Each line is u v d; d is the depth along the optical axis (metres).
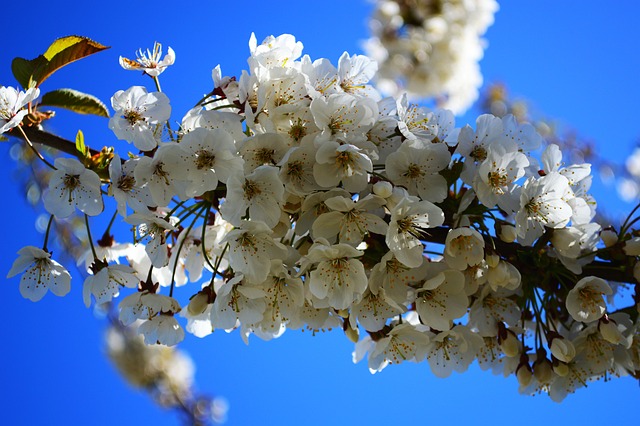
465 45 1.30
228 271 0.68
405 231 0.64
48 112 0.71
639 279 0.69
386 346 0.69
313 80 0.68
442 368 0.69
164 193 0.65
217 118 0.66
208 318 0.70
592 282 0.68
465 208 0.67
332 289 0.64
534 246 0.68
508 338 0.69
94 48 0.72
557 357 0.69
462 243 0.65
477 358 0.72
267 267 0.64
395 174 0.66
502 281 0.65
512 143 0.67
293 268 0.65
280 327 0.70
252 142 0.65
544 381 0.70
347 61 0.70
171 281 0.69
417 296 0.67
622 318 0.70
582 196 0.71
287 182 0.65
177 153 0.65
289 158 0.65
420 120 0.68
